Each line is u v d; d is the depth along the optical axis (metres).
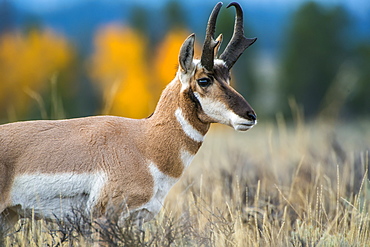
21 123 17.88
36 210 17.42
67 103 127.94
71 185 17.27
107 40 161.00
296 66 142.00
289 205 22.52
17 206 17.41
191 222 19.69
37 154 17.23
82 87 148.50
